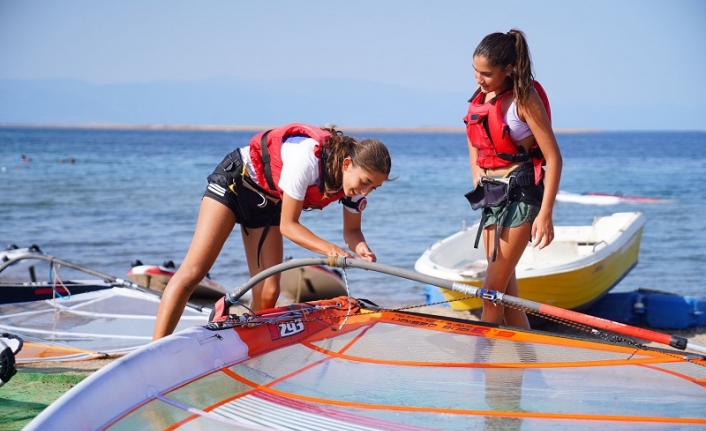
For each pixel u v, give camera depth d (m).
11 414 5.90
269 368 5.32
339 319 6.51
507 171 6.50
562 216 25.08
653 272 16.45
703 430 4.33
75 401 4.04
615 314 11.51
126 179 41.56
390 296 13.82
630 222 13.65
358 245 6.20
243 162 5.96
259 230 6.49
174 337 5.02
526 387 5.05
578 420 4.47
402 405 4.68
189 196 32.03
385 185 39.91
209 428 4.23
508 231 6.52
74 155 72.12
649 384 5.12
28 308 10.23
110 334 9.11
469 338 6.17
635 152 100.38
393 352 5.81
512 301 5.44
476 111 6.50
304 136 5.69
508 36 6.13
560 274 10.60
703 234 21.86
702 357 5.59
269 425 4.32
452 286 5.43
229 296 5.82
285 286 13.14
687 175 50.22
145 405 4.46
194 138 168.88
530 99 6.12
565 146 132.62
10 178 41.22
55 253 18.33
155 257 18.02
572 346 5.90
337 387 5.01
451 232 22.36
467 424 4.40
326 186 5.59
